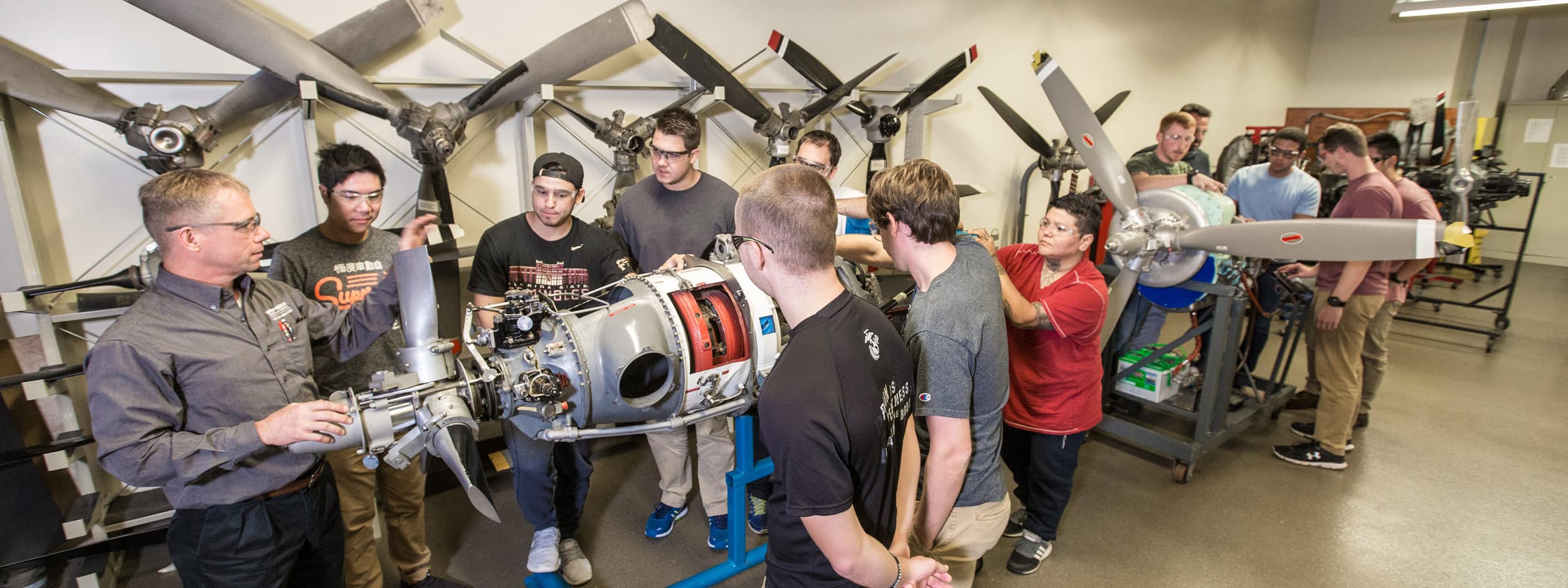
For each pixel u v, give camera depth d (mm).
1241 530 2508
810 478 927
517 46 2746
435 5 2242
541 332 1382
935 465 1291
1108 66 4934
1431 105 4344
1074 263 2025
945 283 1296
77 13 2025
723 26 3209
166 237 1251
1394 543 2443
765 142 3492
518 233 2061
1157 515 2596
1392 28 6301
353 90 2092
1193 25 5438
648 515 2561
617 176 2891
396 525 2008
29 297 1816
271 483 1398
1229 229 2352
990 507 1498
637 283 1501
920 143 3725
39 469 2020
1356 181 2877
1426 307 5449
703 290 1517
